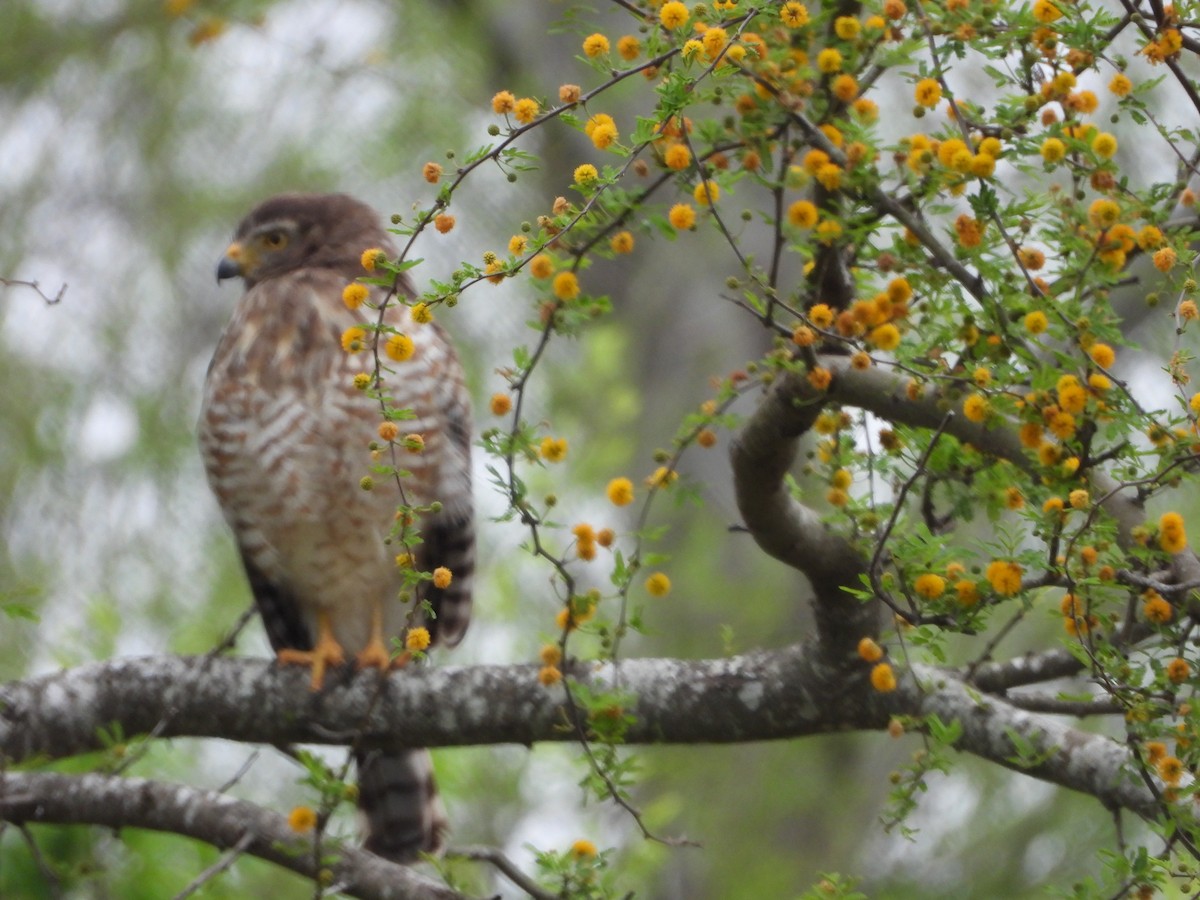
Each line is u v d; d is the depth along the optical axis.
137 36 15.93
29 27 15.95
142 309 15.57
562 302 6.59
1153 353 13.58
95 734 8.27
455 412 10.15
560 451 6.54
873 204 6.32
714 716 7.81
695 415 6.86
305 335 9.91
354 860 7.52
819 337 6.26
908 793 6.21
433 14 16.41
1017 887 14.31
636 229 6.53
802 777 15.42
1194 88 6.05
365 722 6.86
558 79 16.25
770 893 14.71
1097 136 6.12
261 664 8.44
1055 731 7.29
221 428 9.96
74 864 8.72
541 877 6.79
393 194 15.51
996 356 6.04
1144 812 6.96
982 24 6.12
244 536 10.19
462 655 12.98
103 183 15.88
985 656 7.52
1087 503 5.59
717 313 16.70
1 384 14.95
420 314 5.77
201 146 15.94
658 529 6.54
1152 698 5.72
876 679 6.31
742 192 16.05
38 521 14.65
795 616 15.35
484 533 13.25
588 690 6.66
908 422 6.59
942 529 6.84
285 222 10.88
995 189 6.68
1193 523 12.42
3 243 15.45
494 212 15.52
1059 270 6.25
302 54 15.30
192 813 7.76
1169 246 5.95
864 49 6.39
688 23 5.82
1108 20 6.06
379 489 9.81
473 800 12.50
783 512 7.10
